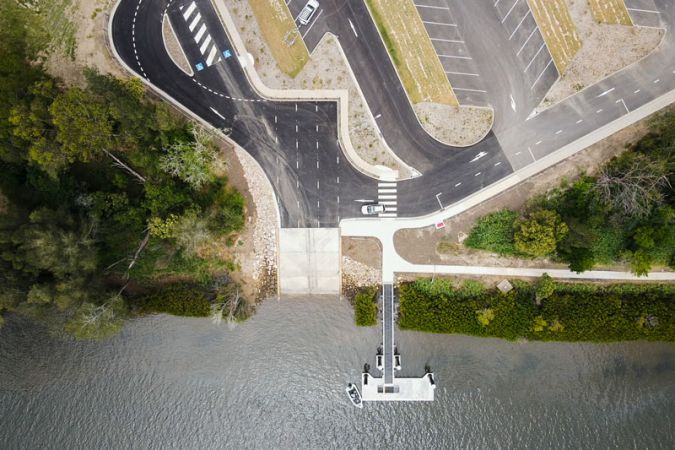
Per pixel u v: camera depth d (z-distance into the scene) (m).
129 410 56.84
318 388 56.72
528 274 54.31
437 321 54.69
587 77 51.88
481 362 56.00
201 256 55.38
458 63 52.28
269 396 56.78
